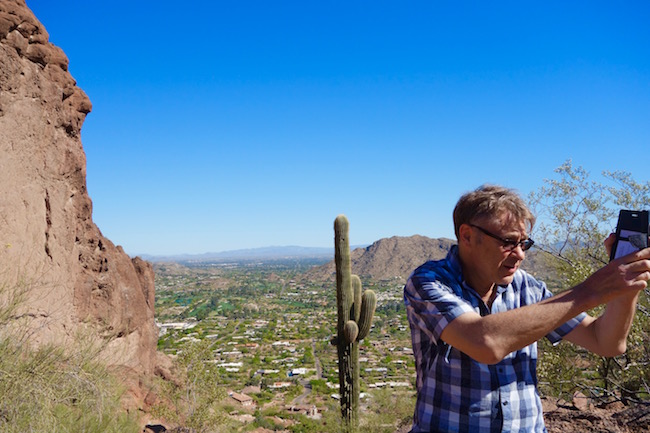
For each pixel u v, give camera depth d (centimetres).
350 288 768
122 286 1160
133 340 1139
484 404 162
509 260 166
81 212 1012
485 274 170
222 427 1087
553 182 782
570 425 410
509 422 162
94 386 432
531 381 173
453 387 165
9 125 813
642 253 135
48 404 378
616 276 135
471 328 145
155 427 916
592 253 764
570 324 176
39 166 877
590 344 172
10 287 472
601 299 136
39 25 905
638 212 141
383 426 906
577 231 766
